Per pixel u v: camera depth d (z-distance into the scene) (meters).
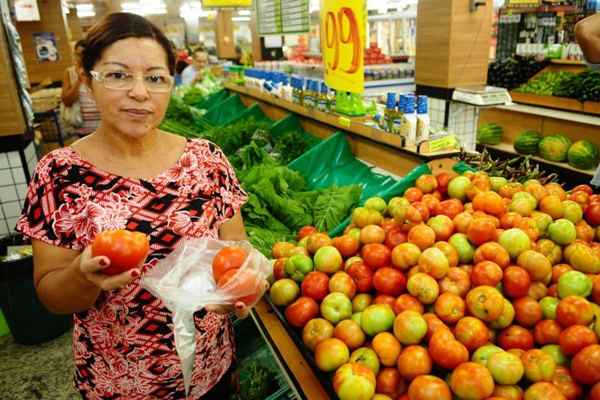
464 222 1.62
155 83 1.20
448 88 3.53
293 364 1.44
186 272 1.22
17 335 3.13
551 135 4.57
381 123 2.62
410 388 1.19
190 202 1.35
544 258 1.41
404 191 2.08
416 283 1.39
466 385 1.12
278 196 2.74
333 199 2.63
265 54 9.60
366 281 1.54
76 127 5.69
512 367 1.14
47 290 1.16
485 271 1.38
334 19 2.60
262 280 1.21
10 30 3.40
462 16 3.38
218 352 1.50
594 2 5.36
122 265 1.00
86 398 1.43
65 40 9.52
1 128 3.26
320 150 3.19
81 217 1.23
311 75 6.01
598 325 1.20
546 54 5.62
